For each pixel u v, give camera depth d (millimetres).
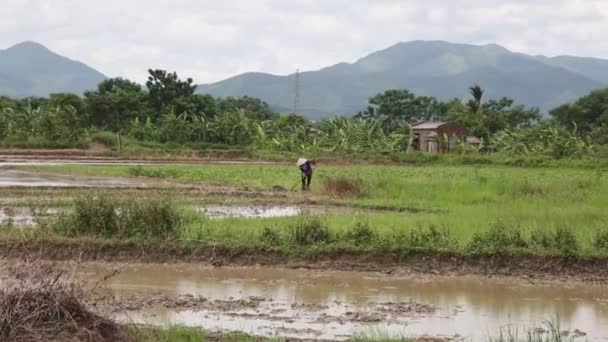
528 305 10891
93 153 55906
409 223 16094
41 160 48438
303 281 12266
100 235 14180
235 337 8461
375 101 109625
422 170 43594
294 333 9062
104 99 75562
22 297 7824
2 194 23531
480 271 13109
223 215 19281
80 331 7848
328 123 73812
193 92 85688
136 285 11703
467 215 17734
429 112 108562
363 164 54688
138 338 8117
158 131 69500
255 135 69688
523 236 14008
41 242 13805
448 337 9016
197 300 10680
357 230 14148
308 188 27828
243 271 12953
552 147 60688
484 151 71062
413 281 12406
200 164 47719
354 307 10539
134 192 22047
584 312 10516
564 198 22234
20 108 75250
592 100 94125
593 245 13680
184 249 13727
